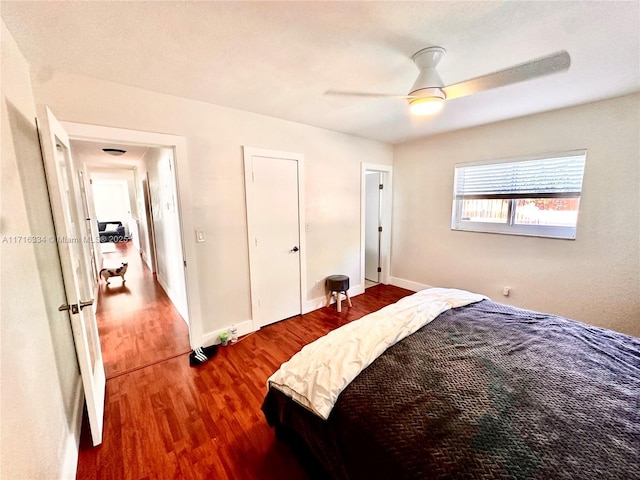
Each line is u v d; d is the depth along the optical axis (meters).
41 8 1.24
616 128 2.47
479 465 0.86
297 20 1.39
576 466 0.85
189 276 2.56
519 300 3.23
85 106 1.96
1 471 0.85
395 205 4.50
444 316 1.93
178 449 1.60
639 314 2.50
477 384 1.21
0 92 1.19
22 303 1.14
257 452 1.59
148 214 5.36
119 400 2.00
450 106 2.66
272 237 3.14
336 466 1.16
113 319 3.41
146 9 1.28
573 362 1.37
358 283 4.23
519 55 1.73
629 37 1.54
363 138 3.93
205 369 2.37
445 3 1.28
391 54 1.71
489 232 3.42
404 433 1.01
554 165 2.88
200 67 1.85
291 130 3.14
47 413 1.24
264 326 3.18
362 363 1.35
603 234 2.62
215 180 2.63
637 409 1.07
